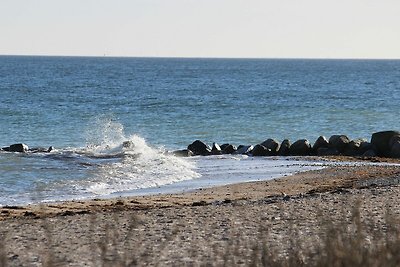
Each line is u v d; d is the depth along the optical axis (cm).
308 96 19125
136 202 4044
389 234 2062
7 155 6372
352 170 5750
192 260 2062
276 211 3197
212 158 6956
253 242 2323
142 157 6425
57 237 2541
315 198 3678
